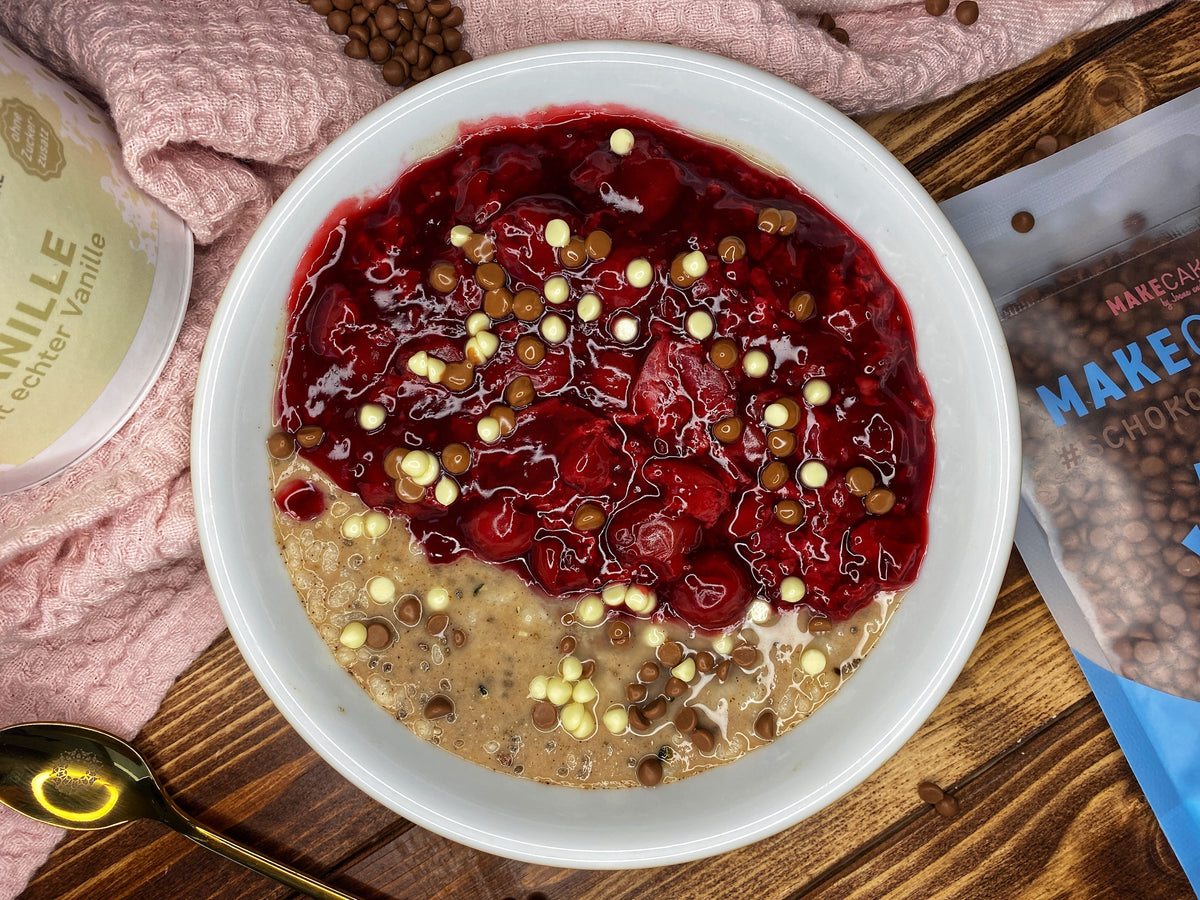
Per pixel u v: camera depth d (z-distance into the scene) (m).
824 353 0.26
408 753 0.27
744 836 0.26
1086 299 0.29
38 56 0.27
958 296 0.25
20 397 0.23
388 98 0.29
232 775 0.30
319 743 0.26
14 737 0.29
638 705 0.27
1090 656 0.29
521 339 0.26
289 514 0.27
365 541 0.27
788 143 0.26
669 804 0.27
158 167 0.26
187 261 0.27
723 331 0.26
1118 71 0.30
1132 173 0.29
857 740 0.26
